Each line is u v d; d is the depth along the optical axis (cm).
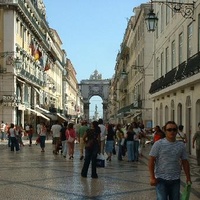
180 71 2086
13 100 3978
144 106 4022
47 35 6631
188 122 2130
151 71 4028
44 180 1181
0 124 3934
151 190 1012
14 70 4006
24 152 2380
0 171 1399
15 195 932
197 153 1456
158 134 1385
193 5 1945
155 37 3259
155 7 3241
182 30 2236
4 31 4044
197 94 1906
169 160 566
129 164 1705
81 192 980
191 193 964
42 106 5653
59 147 2206
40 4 6294
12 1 4022
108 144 1877
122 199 890
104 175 1312
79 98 14488
